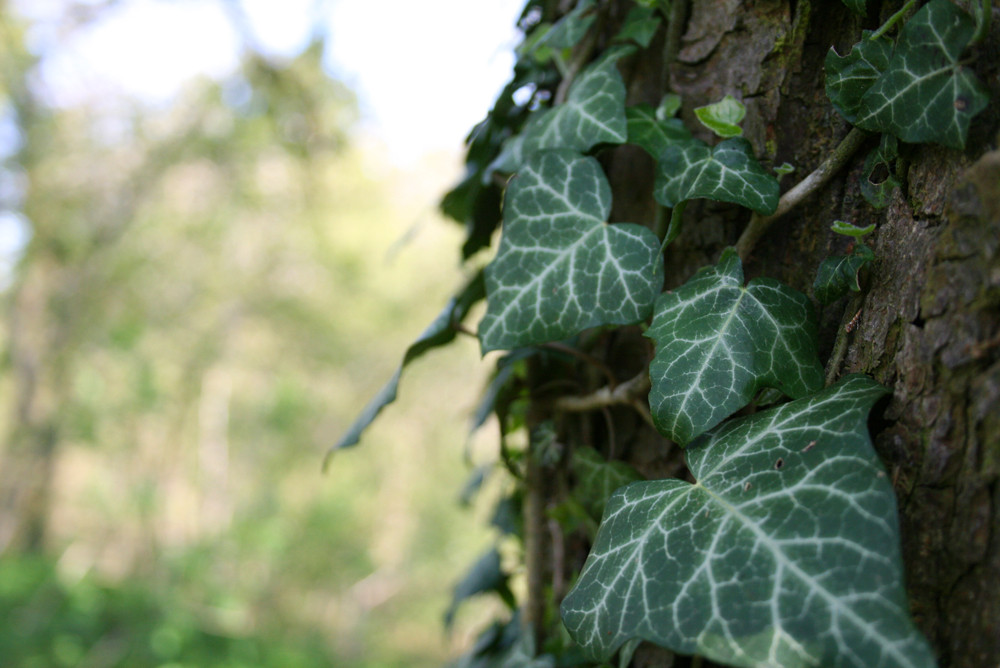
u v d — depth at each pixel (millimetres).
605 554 225
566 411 315
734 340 231
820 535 198
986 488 199
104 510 2281
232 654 1792
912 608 206
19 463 2143
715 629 197
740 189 244
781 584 195
